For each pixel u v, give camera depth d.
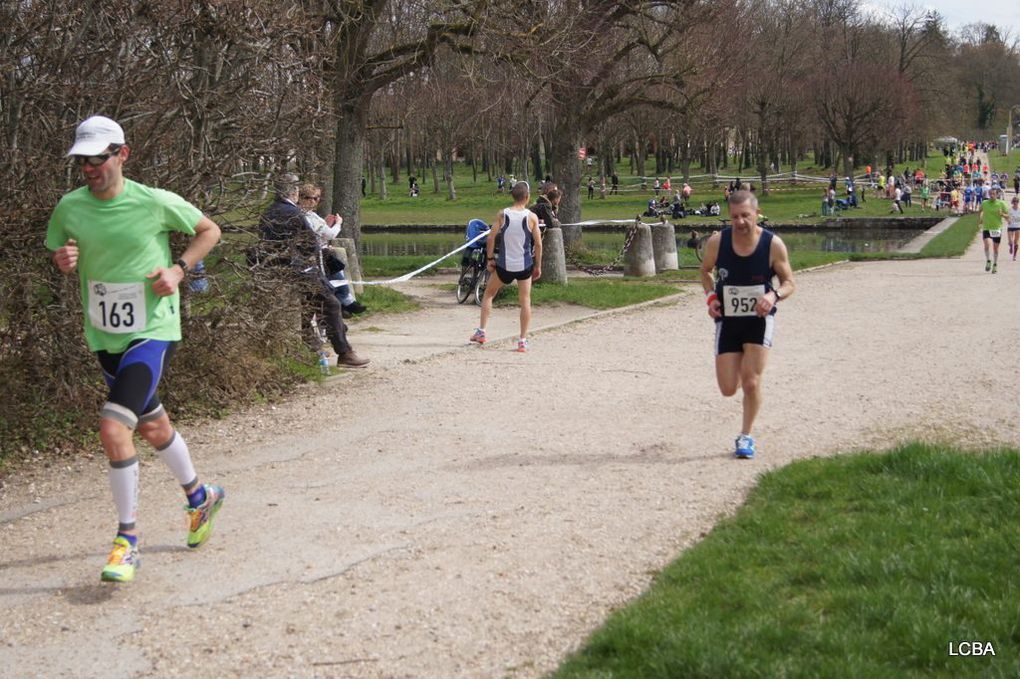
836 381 9.22
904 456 6.29
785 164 96.69
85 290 5.09
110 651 4.21
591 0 20.28
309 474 6.64
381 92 20.36
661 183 74.75
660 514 5.76
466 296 15.48
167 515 5.86
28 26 6.79
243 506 6.01
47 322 6.98
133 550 4.94
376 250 36.38
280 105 8.21
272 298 8.40
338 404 8.53
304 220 8.49
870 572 4.64
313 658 4.13
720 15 22.78
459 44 17.25
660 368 9.99
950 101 93.50
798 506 5.70
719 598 4.46
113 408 4.87
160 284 4.97
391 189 82.94
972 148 92.25
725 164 90.94
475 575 4.93
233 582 4.89
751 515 5.52
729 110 42.66
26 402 7.04
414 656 4.13
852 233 44.78
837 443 7.18
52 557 5.23
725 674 3.78
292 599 4.68
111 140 4.93
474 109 23.06
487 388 9.11
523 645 4.22
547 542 5.35
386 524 5.66
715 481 6.35
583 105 23.25
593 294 15.61
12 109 6.73
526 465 6.77
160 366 5.09
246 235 8.30
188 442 7.39
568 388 9.09
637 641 4.06
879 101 65.44
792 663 3.82
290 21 8.27
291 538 5.46
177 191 7.51
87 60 7.15
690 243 27.59
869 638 4.02
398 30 17.00
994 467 6.05
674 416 8.04
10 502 6.09
